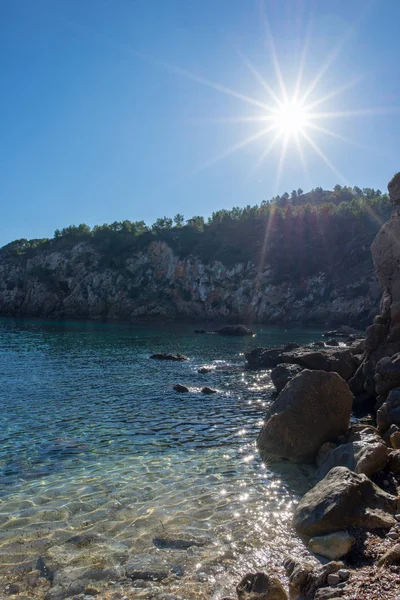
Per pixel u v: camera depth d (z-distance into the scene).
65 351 42.44
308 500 8.25
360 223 116.75
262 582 5.86
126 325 90.81
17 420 16.52
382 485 9.25
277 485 10.41
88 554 7.30
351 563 6.51
